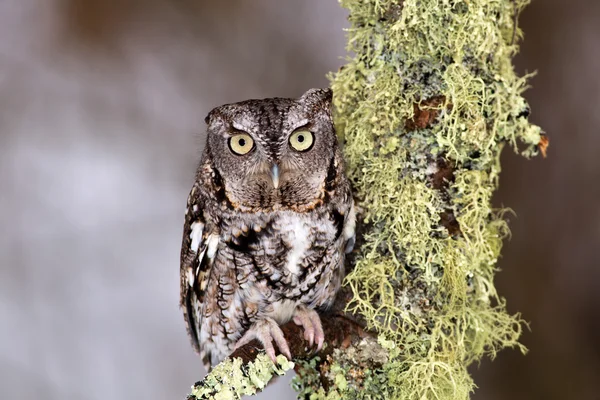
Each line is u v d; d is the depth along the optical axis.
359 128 5.38
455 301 5.27
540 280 8.66
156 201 11.04
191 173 10.98
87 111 11.11
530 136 5.28
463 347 5.21
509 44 5.43
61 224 11.02
